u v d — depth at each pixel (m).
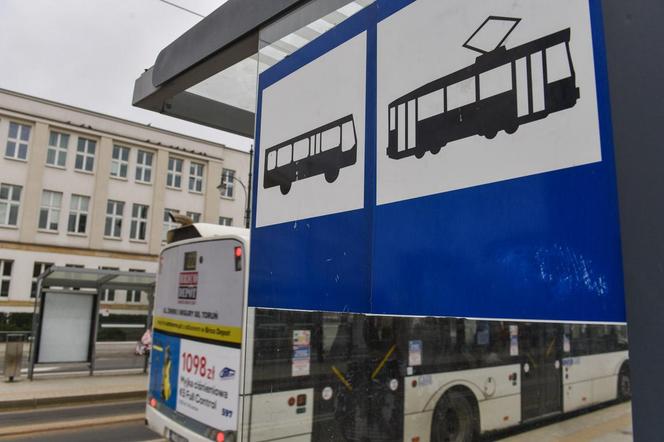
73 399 9.73
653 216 1.40
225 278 4.70
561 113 1.68
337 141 2.67
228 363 4.45
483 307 1.83
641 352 1.38
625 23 1.54
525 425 4.37
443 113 2.10
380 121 2.41
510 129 1.83
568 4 1.70
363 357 4.77
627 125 1.50
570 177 1.62
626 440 2.95
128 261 28.62
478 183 1.91
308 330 4.65
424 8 2.26
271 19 3.37
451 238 1.99
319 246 2.68
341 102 2.68
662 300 1.35
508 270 1.77
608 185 1.53
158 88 4.79
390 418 4.70
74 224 27.44
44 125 26.62
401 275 2.18
